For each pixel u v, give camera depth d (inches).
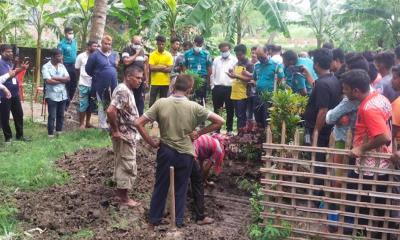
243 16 566.6
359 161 180.2
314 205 199.9
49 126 353.1
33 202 223.3
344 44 614.9
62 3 629.9
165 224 208.5
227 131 381.4
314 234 188.7
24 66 336.5
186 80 202.4
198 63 386.6
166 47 567.2
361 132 182.2
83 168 271.9
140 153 285.0
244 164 281.7
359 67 225.6
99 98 356.5
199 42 382.9
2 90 312.7
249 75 348.8
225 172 270.1
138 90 365.1
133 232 198.8
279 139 239.6
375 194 179.2
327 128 225.5
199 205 214.2
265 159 191.5
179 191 205.9
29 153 299.4
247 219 219.9
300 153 203.0
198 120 202.1
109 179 250.1
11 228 197.3
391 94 222.2
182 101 201.0
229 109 376.2
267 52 322.7
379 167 177.9
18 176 250.7
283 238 192.7
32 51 677.9
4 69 326.6
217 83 371.6
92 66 355.3
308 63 347.3
